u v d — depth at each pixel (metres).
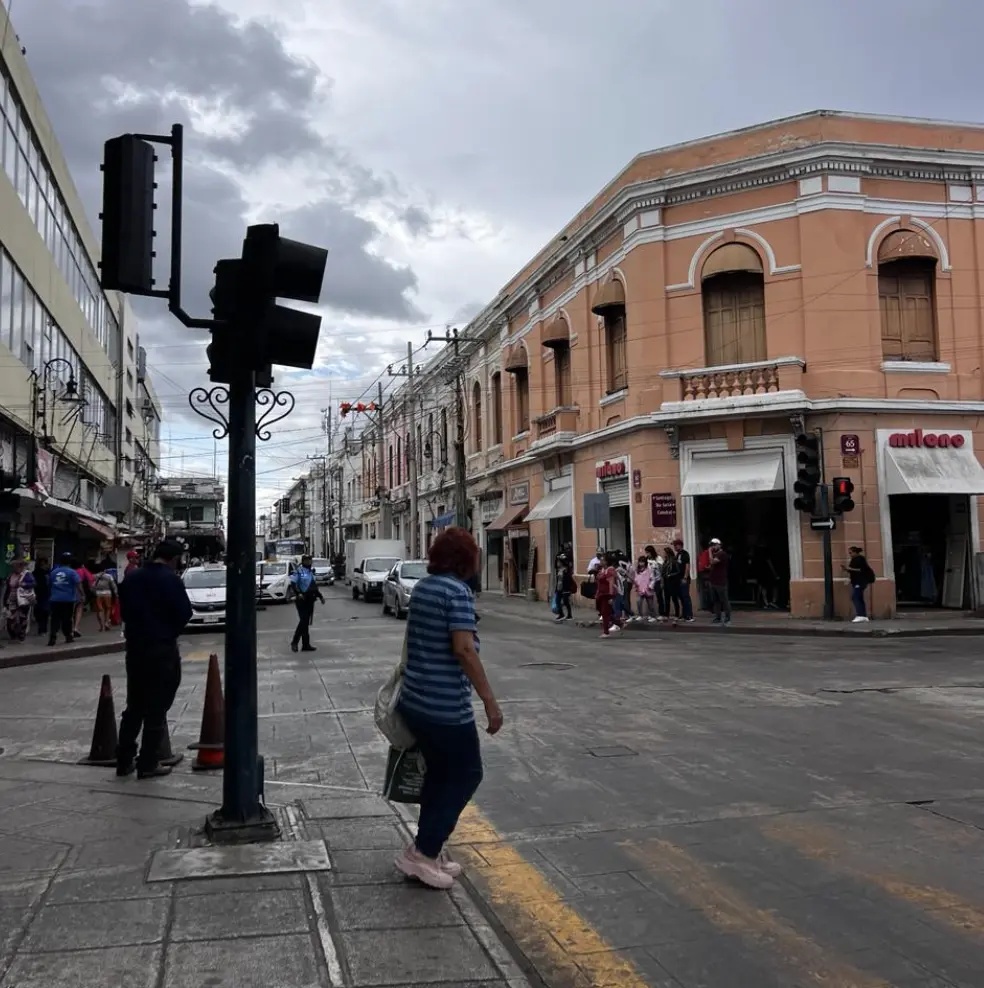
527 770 7.13
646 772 7.03
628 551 25.09
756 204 21.97
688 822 5.75
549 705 10.05
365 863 4.78
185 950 3.70
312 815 5.72
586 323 26.84
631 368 23.42
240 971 3.52
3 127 19.80
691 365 22.50
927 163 21.48
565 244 27.56
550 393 30.00
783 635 18.61
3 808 5.88
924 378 21.30
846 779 6.74
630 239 23.52
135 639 6.79
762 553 22.72
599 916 4.29
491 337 36.78
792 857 5.07
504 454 34.91
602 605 18.78
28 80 21.83
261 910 4.11
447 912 4.12
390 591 25.83
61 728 9.14
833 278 21.06
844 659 14.09
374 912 4.12
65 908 4.13
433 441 47.09
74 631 19.62
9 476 18.69
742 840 5.38
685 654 15.07
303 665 14.08
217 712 7.16
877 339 21.19
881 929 4.10
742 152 22.20
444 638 4.40
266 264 5.05
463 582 4.50
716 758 7.46
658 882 4.71
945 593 21.94
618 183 24.45
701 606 21.59
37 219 23.66
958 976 3.64
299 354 5.20
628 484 23.81
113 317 42.56
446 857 4.76
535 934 4.09
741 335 22.36
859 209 21.27
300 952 3.69
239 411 5.19
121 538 32.72
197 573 24.08
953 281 21.64
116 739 7.53
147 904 4.18
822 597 20.48
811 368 21.06
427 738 4.37
